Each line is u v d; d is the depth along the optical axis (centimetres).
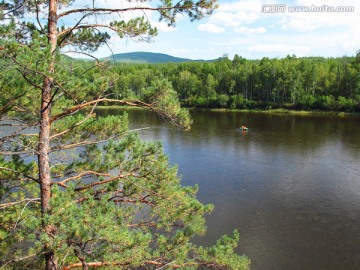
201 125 5869
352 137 4641
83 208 588
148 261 697
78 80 621
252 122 6184
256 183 2877
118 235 529
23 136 790
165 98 712
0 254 631
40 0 678
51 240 503
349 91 7688
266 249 1872
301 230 2073
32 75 549
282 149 4041
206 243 1911
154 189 766
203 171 3206
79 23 633
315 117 6669
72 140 797
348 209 2356
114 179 757
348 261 1764
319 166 3344
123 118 832
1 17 584
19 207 728
